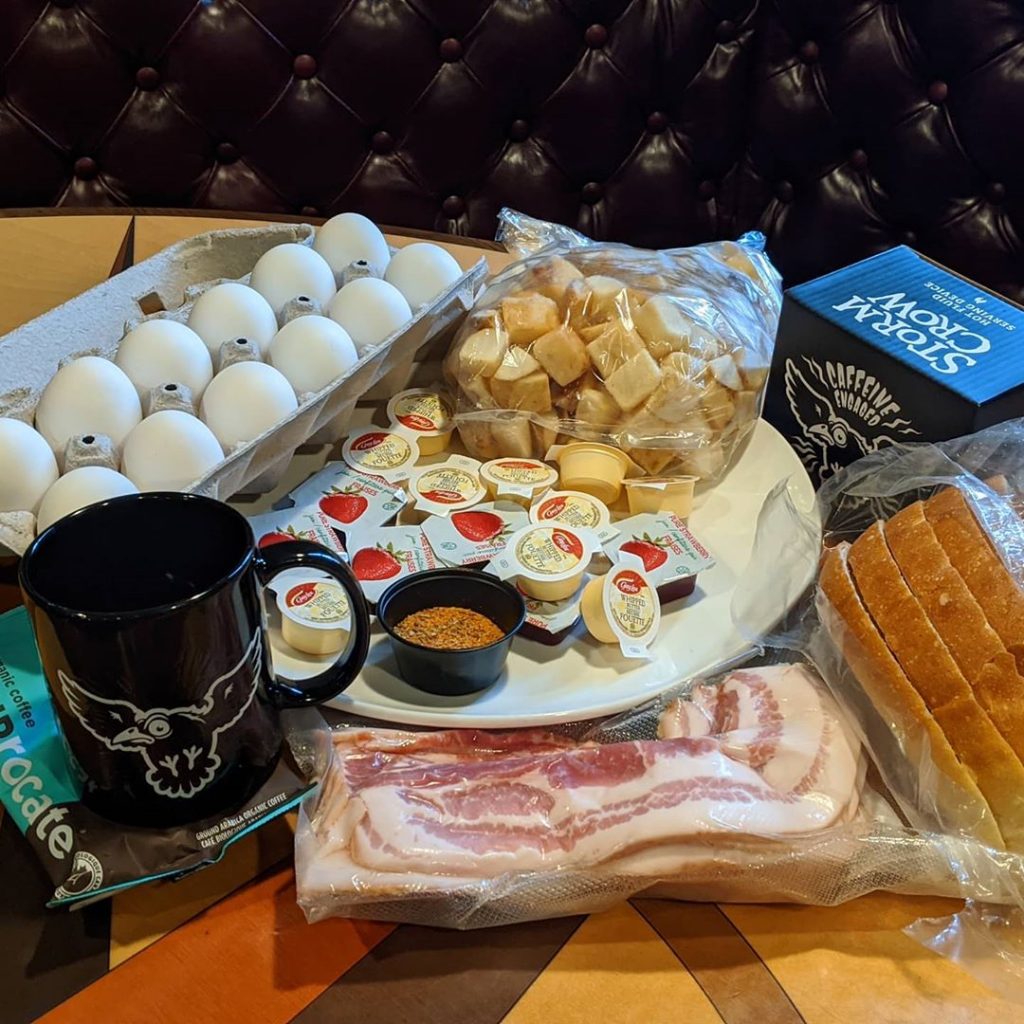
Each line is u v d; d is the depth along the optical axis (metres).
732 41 1.67
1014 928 0.57
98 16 1.46
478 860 0.56
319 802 0.60
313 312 0.93
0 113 1.50
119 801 0.54
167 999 0.53
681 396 0.87
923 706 0.61
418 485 0.87
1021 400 0.78
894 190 1.67
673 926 0.58
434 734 0.66
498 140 1.66
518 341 0.90
